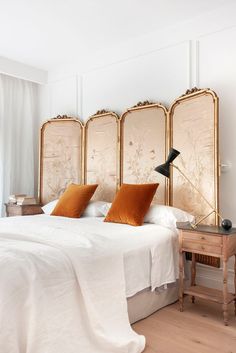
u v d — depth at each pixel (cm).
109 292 182
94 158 384
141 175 337
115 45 373
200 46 304
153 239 239
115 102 376
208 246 231
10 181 435
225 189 285
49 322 148
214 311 244
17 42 363
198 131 287
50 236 209
